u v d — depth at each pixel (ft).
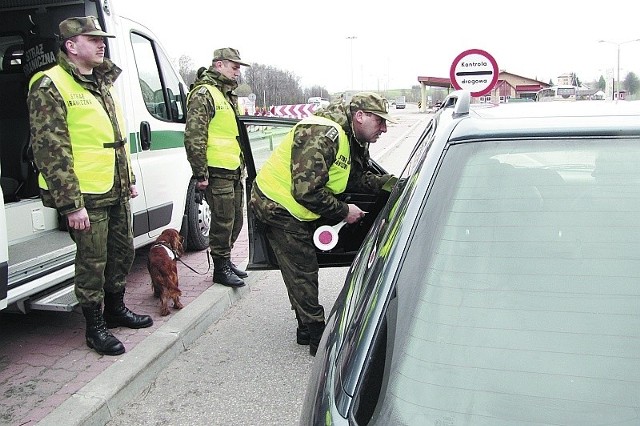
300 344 13.38
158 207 16.99
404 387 4.47
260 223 12.28
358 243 13.16
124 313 13.44
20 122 16.08
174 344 12.85
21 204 14.20
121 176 12.24
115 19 15.58
